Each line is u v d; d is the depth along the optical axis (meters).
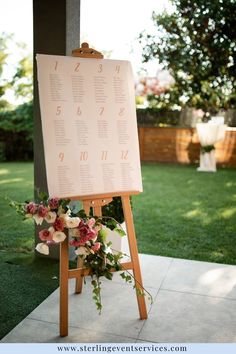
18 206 1.96
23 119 8.80
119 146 2.12
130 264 2.10
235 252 3.27
